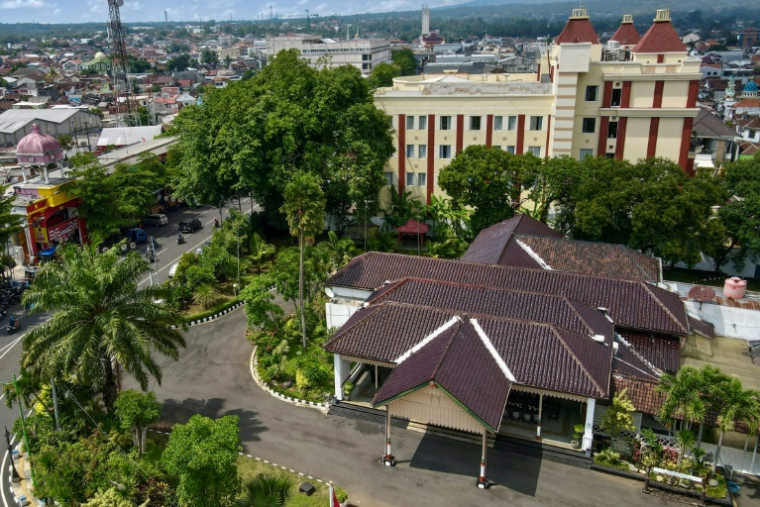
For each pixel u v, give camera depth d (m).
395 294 42.12
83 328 33.59
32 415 37.28
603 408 35.94
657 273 47.16
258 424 38.53
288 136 63.16
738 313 47.12
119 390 36.59
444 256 63.94
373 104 68.19
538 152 71.50
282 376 43.22
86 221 67.88
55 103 172.62
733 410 30.22
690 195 53.16
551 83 74.88
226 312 54.69
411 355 35.97
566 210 60.97
